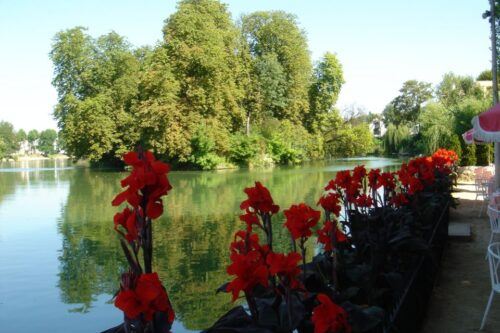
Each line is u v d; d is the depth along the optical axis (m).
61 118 45.97
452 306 4.98
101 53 46.78
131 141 43.44
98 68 45.25
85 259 9.37
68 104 44.03
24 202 19.95
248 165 43.56
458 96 41.81
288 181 27.20
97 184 29.39
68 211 16.84
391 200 5.42
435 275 5.77
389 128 56.66
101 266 8.80
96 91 45.94
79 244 10.84
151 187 1.69
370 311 2.38
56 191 24.91
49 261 9.20
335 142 56.28
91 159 44.38
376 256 3.22
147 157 1.74
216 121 40.97
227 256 9.12
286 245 9.49
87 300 6.84
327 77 52.81
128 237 1.71
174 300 6.58
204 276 7.77
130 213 1.79
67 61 45.88
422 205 6.21
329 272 3.13
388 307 3.16
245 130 47.81
